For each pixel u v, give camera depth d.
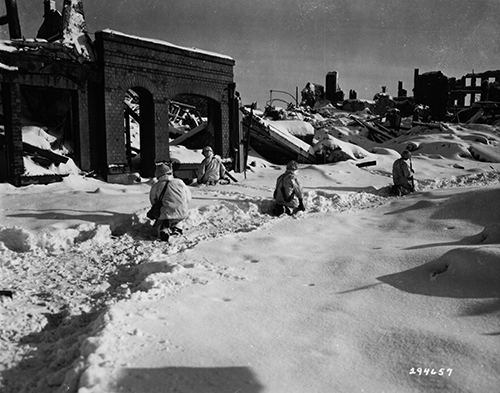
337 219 8.98
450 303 4.05
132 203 9.77
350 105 49.97
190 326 3.67
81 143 14.10
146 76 15.48
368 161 23.12
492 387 2.67
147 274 5.57
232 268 5.43
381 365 3.04
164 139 16.36
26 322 4.25
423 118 39.97
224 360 3.10
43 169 13.20
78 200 9.85
